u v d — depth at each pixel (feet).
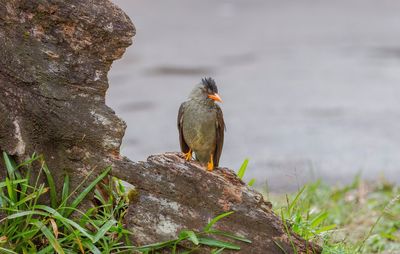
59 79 28.50
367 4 159.84
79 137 28.60
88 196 28.73
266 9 157.48
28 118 28.14
